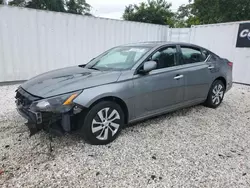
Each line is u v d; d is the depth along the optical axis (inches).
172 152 114.1
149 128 143.6
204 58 175.6
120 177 93.1
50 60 272.5
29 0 711.7
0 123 144.6
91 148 115.5
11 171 94.7
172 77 145.6
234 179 93.3
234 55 313.4
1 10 227.1
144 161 105.1
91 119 112.9
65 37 277.0
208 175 95.6
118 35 325.1
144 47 147.7
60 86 111.2
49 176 92.4
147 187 87.4
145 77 131.9
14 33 240.7
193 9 786.8
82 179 91.3
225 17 648.4
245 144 125.4
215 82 183.5
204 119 163.3
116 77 122.2
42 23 256.5
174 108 153.8
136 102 128.6
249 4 610.9
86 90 110.7
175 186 88.2
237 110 187.8
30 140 122.0
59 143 119.6
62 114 104.1
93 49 303.9
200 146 121.6
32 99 107.1
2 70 242.2
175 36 391.9
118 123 123.9
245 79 306.2
